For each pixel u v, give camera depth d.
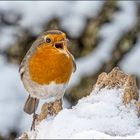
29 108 7.62
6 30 13.62
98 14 13.37
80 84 12.84
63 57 7.17
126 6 13.47
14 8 13.66
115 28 13.27
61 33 7.16
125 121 5.48
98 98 5.82
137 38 13.29
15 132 12.81
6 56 13.65
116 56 13.12
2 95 13.19
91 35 13.27
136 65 12.88
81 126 5.36
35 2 13.62
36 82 7.24
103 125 5.41
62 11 13.45
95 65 13.05
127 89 5.71
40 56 7.16
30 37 13.49
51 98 7.40
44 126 5.59
